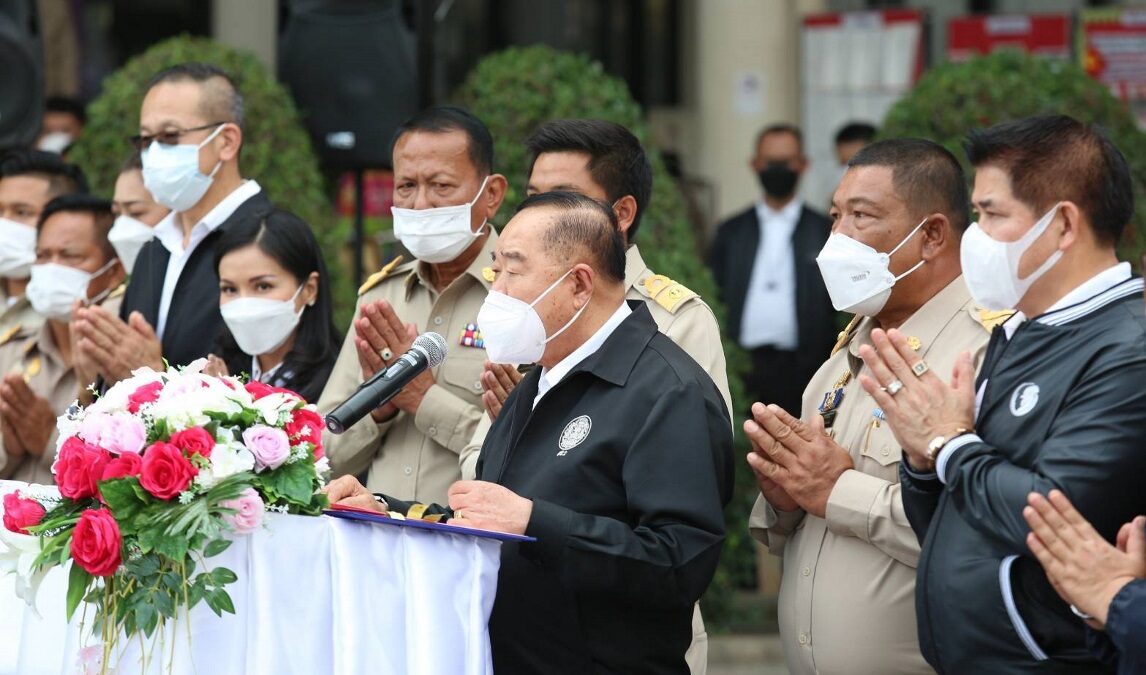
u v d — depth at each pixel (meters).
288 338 5.78
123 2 12.46
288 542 3.96
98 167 8.66
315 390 5.71
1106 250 4.00
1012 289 4.02
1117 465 3.71
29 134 8.22
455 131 5.44
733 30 12.12
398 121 8.16
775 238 9.62
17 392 6.24
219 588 3.85
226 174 6.29
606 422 4.35
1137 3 12.62
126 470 3.91
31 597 3.98
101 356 5.68
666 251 8.30
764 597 9.23
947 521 4.04
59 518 4.00
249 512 3.87
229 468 3.91
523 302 4.40
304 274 5.71
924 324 4.70
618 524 4.22
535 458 4.45
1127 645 3.54
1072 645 3.83
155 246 6.31
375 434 5.46
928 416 4.03
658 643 4.42
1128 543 3.66
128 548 3.88
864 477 4.54
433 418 5.31
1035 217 3.97
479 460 4.73
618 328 4.47
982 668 3.92
